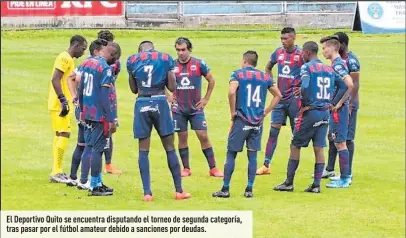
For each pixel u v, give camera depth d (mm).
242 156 30359
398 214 22594
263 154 31125
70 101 25328
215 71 48750
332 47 24812
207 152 27141
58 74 24594
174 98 26750
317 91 24203
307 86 24156
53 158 27578
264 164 27812
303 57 25031
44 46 56625
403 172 28328
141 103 22906
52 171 26031
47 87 44219
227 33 64000
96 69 23047
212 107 39875
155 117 23000
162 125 23141
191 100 26734
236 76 23562
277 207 23062
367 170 28688
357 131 35906
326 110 24422
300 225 21359
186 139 27078
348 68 25391
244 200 23656
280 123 27516
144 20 65438
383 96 43531
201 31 64438
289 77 27141
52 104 25266
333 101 24953
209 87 26797
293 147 24875
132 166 28422
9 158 29188
